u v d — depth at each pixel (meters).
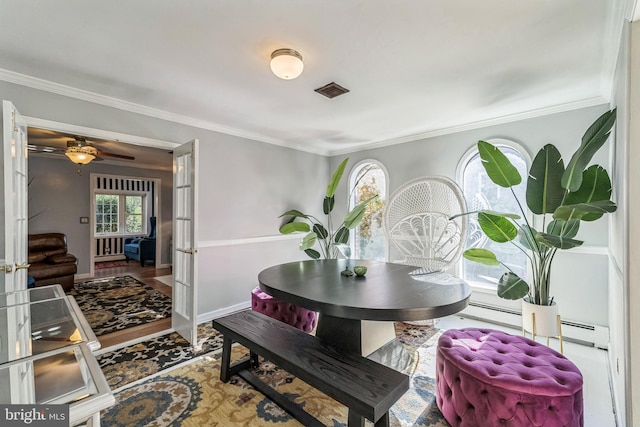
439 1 1.45
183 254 3.05
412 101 2.77
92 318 3.43
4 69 2.12
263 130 3.77
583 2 1.45
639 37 1.25
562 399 1.42
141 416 1.76
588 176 2.17
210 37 1.75
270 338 1.91
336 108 2.95
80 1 1.44
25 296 1.80
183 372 2.27
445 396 1.74
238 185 3.76
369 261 3.03
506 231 2.62
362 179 4.71
